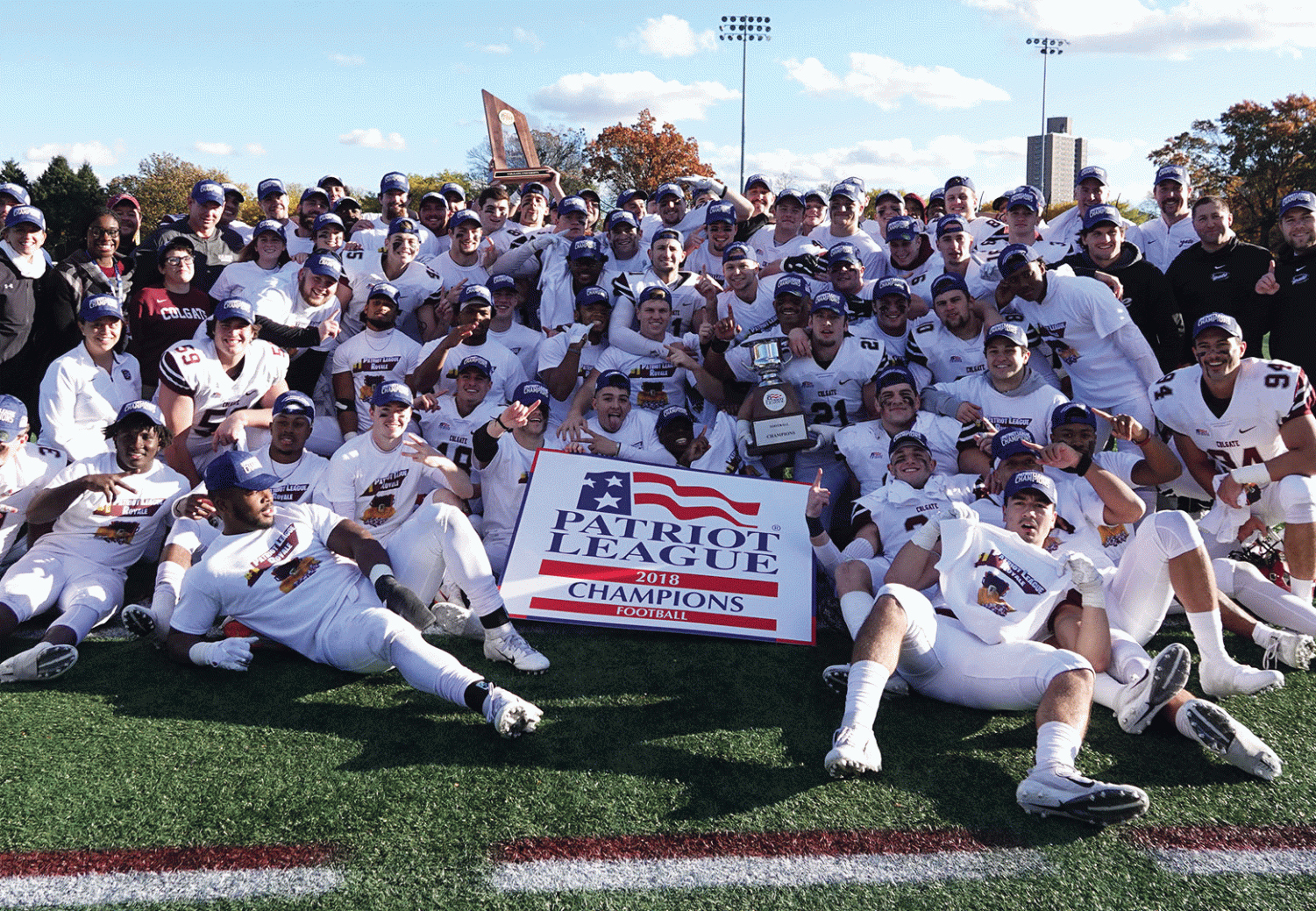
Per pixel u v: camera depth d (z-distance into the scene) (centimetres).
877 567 440
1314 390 457
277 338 588
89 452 509
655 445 559
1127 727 338
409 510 492
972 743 338
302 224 880
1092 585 341
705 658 412
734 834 283
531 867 266
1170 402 479
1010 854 275
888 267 741
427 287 679
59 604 418
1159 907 253
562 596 443
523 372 620
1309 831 285
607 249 729
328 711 353
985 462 491
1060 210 3681
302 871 263
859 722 309
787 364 591
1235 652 416
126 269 799
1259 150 4247
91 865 264
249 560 374
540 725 346
